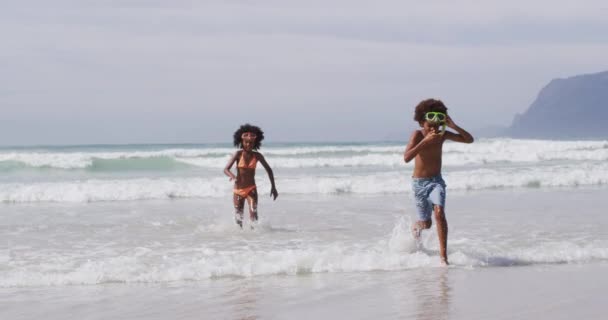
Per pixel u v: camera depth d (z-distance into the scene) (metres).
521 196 14.39
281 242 8.38
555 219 10.43
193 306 5.09
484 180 16.84
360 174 20.03
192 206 13.11
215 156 30.20
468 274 6.29
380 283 5.89
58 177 20.80
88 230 9.58
